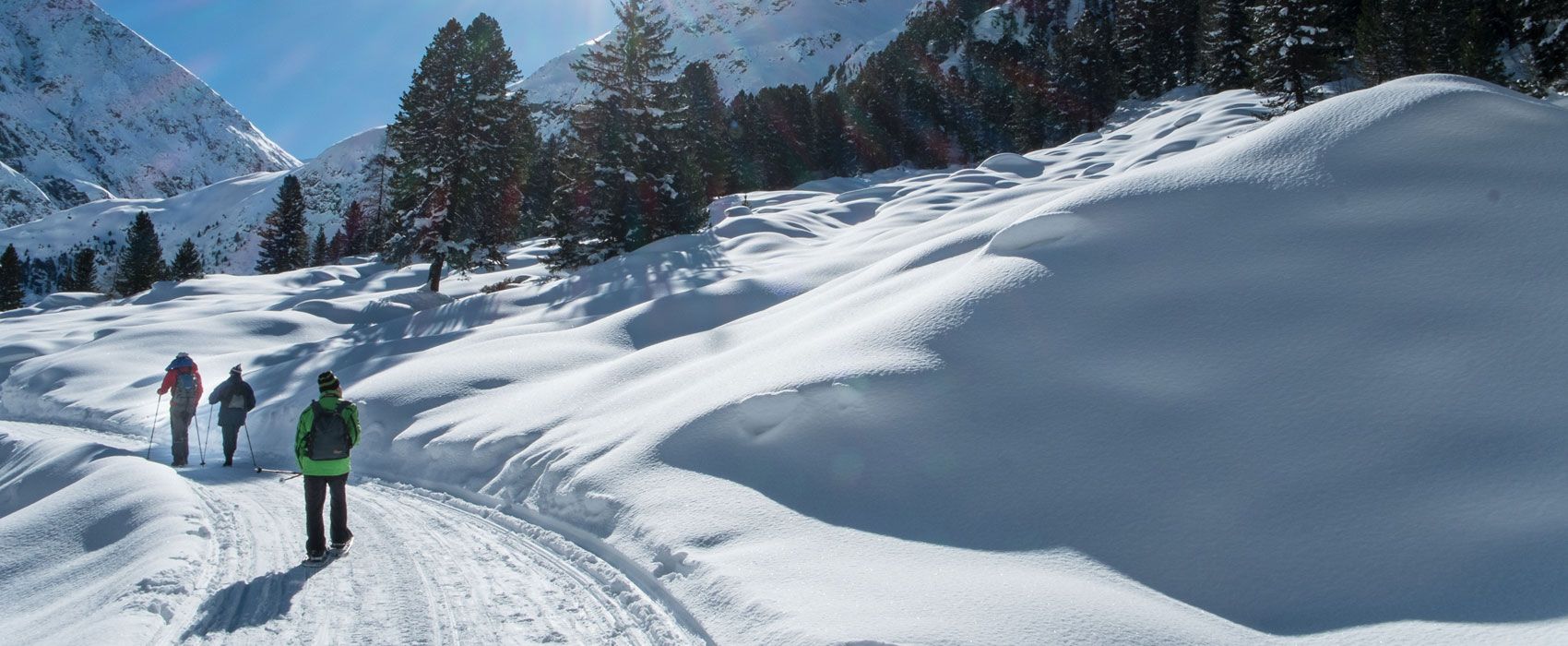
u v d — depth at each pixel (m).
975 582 4.92
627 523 6.69
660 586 5.68
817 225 38.88
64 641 4.82
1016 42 124.44
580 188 37.28
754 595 5.01
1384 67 47.75
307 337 26.03
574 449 8.55
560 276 33.03
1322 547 4.93
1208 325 7.12
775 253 29.44
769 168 80.62
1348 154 8.91
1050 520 5.68
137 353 21.77
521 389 12.53
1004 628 4.29
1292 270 7.44
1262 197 8.66
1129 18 88.75
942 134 90.50
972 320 8.05
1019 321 7.88
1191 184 9.26
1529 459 5.03
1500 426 5.34
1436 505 4.95
